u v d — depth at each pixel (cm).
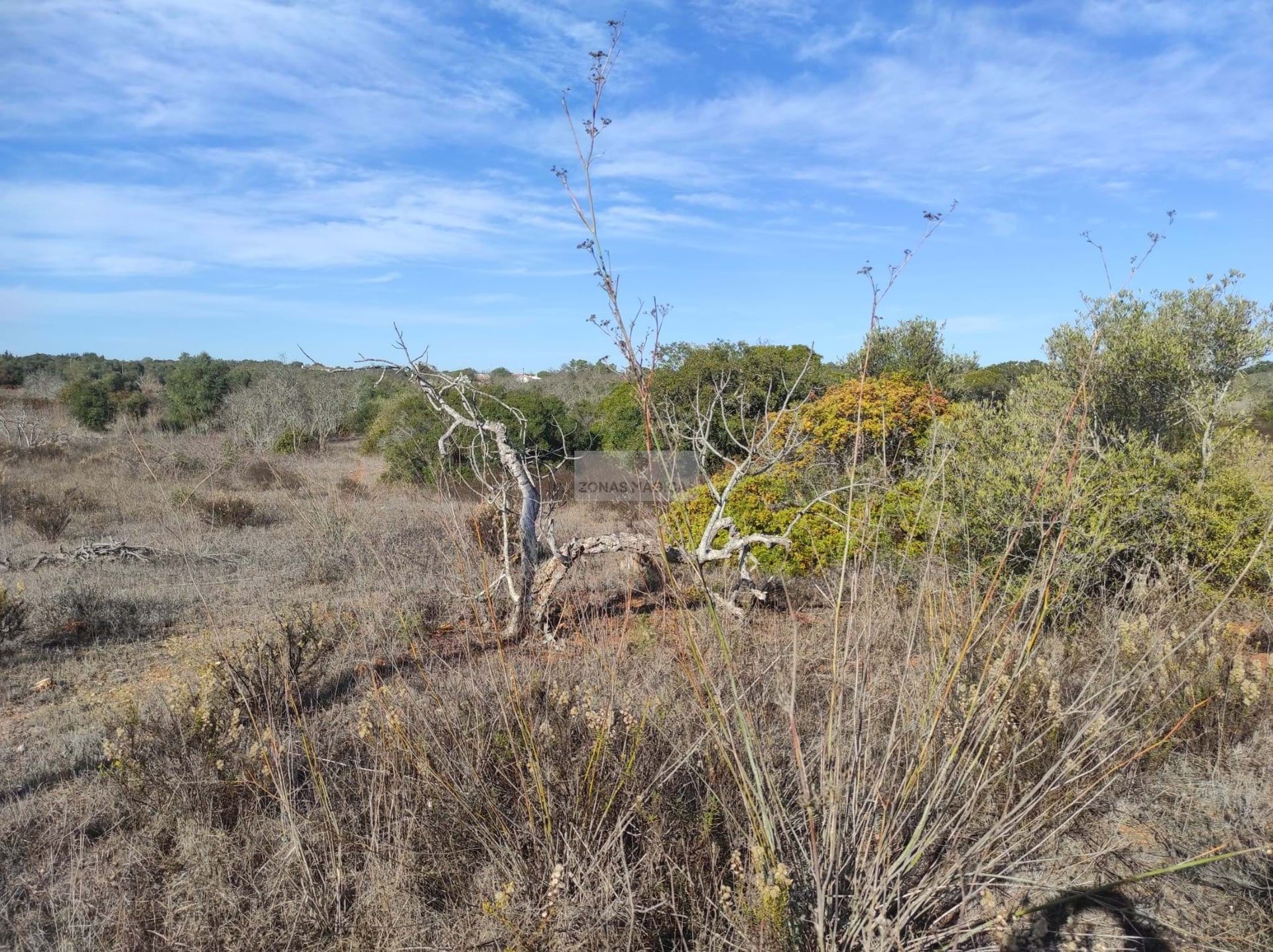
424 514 992
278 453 2081
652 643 436
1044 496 468
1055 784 262
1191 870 292
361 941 258
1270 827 308
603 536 602
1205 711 377
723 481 743
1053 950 251
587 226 206
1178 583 439
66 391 2933
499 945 247
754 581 612
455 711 343
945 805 242
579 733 330
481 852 297
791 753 297
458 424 608
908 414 839
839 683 242
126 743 387
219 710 420
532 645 470
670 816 287
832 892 229
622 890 258
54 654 627
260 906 282
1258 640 484
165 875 307
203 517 1135
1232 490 539
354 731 391
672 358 1512
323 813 324
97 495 1355
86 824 354
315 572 790
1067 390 648
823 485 667
